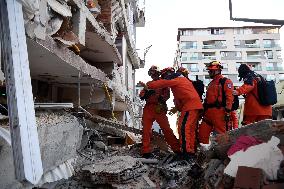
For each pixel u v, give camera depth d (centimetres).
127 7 1797
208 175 404
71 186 510
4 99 493
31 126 272
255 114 619
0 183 317
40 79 844
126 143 1057
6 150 319
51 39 506
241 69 640
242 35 5762
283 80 1808
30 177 247
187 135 615
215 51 5753
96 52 1082
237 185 314
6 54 279
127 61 2150
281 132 349
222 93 623
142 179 537
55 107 666
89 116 803
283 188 298
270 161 332
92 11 798
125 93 1548
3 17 289
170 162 639
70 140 589
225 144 401
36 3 378
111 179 510
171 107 696
